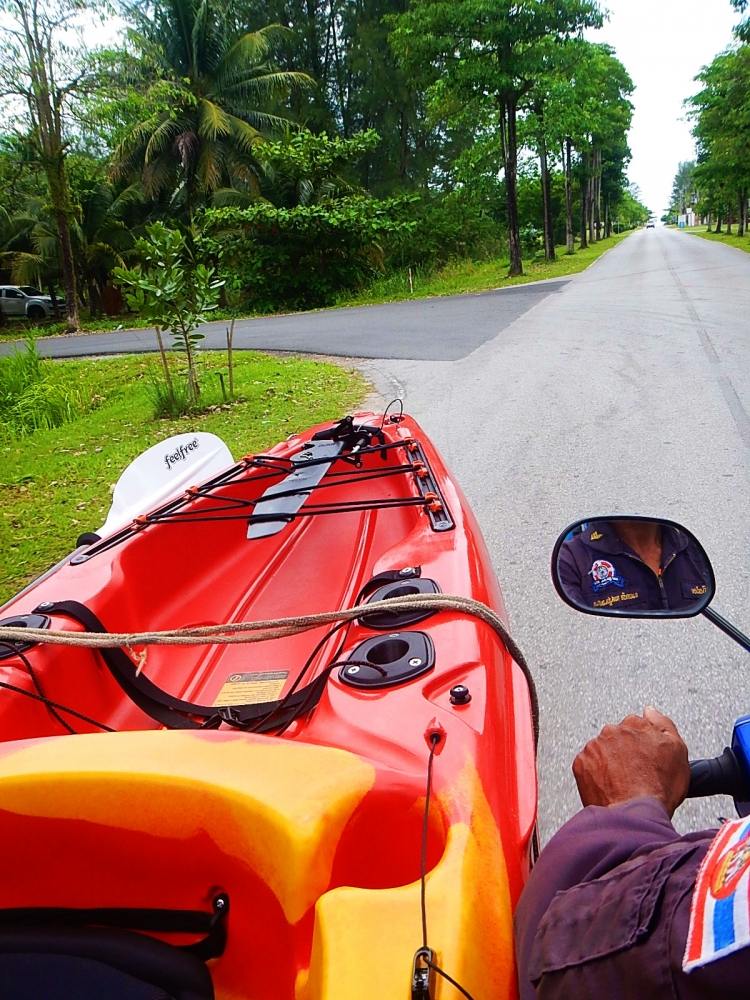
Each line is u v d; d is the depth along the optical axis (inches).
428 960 46.4
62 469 352.5
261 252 1134.4
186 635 92.1
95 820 60.9
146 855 62.2
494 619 87.4
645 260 1358.3
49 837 62.9
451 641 84.2
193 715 106.1
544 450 277.4
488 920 52.5
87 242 1380.4
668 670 140.4
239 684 118.1
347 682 80.0
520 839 65.8
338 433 185.3
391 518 166.7
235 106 1330.0
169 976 60.4
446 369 459.8
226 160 1275.8
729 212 2630.4
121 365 648.4
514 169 1173.7
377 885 65.0
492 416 334.0
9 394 525.3
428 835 62.3
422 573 103.2
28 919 66.3
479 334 588.7
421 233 1400.1
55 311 1451.8
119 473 333.4
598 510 216.8
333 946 48.4
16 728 89.5
